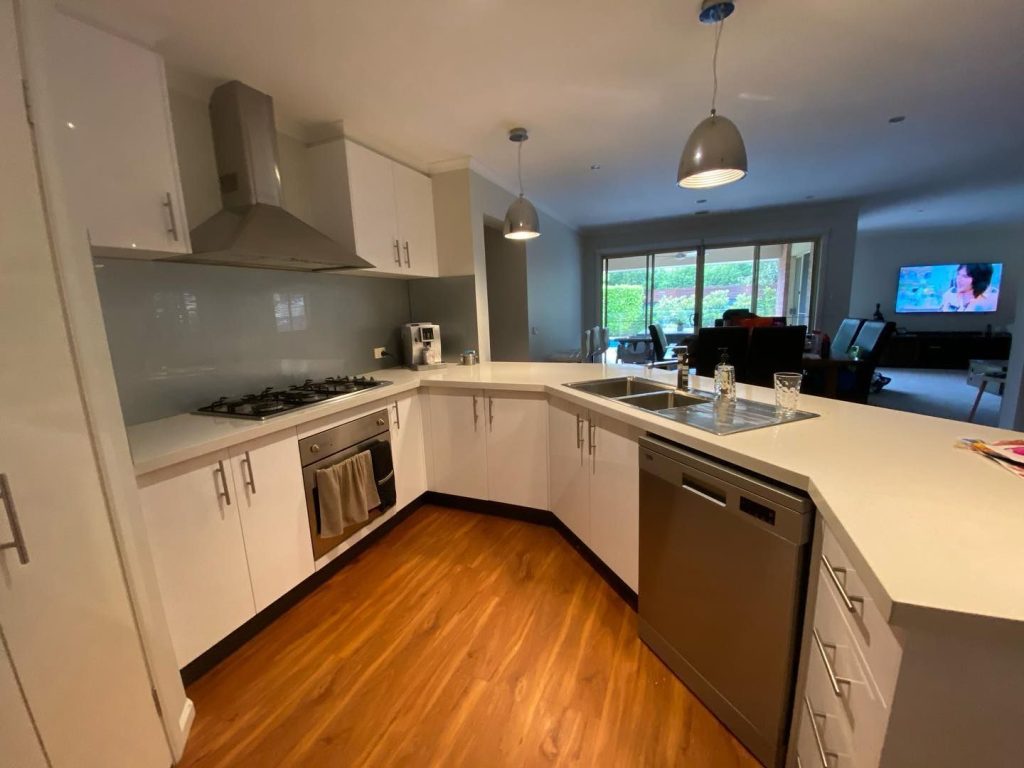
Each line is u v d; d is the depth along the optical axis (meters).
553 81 2.06
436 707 1.40
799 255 5.75
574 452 2.11
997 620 0.55
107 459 1.09
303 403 1.99
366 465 2.17
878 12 1.64
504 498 2.60
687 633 1.41
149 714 1.17
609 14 1.59
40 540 0.92
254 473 1.68
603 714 1.35
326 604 1.91
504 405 2.49
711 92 2.24
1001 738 0.61
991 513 0.80
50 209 0.97
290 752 1.27
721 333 3.46
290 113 2.28
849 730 0.80
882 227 7.14
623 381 2.37
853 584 0.80
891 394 5.56
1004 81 2.20
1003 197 4.86
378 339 3.10
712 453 1.24
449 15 1.56
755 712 1.18
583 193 4.29
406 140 2.69
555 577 2.06
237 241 1.68
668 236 6.05
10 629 0.85
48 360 0.94
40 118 0.96
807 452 1.13
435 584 2.03
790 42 1.82
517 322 4.63
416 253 2.96
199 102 1.96
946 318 7.66
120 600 1.11
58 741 0.94
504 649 1.63
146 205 1.51
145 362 1.78
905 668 0.63
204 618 1.51
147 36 1.59
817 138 2.98
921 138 3.00
